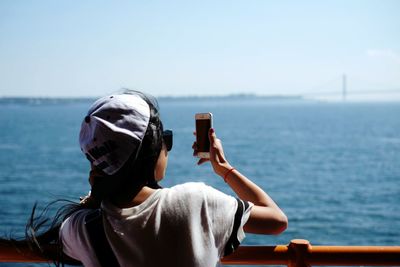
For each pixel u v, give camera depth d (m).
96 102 1.38
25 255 1.63
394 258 1.61
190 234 1.26
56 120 157.38
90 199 1.41
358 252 1.62
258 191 1.45
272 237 20.09
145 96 1.41
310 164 49.03
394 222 24.16
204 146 1.67
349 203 29.52
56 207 1.50
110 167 1.29
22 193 31.02
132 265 1.28
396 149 63.59
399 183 36.97
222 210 1.31
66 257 1.45
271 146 67.19
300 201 30.36
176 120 145.00
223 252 1.33
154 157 1.34
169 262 1.26
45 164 47.72
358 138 81.44
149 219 1.27
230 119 155.62
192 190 1.32
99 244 1.30
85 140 1.33
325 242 20.47
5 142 73.75
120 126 1.29
